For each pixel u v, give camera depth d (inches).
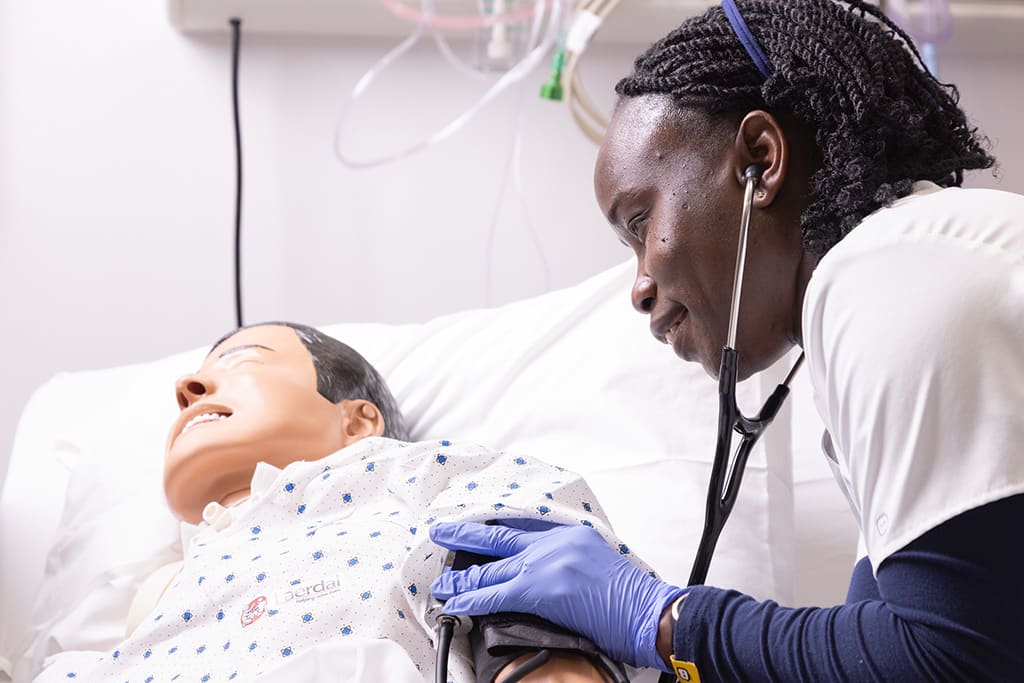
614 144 41.2
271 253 91.9
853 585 44.6
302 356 60.3
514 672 37.7
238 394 57.4
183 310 91.7
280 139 91.4
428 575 43.7
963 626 31.9
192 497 56.8
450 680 41.3
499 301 92.5
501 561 41.4
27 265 90.5
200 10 87.2
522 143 92.0
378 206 92.0
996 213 35.0
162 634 45.5
